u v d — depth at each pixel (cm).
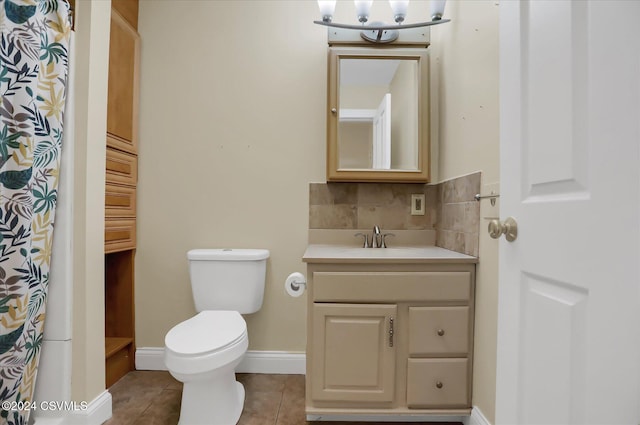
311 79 196
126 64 181
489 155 130
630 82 52
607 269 55
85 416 138
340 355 140
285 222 196
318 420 150
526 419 76
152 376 188
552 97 69
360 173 184
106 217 167
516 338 80
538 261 72
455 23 165
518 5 80
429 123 188
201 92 196
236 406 151
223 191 196
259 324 195
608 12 56
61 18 131
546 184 71
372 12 194
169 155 196
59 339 137
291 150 196
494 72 126
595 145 58
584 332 60
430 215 195
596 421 57
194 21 196
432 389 140
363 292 140
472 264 140
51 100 129
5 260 118
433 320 140
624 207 52
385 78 188
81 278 141
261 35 196
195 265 178
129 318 193
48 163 129
